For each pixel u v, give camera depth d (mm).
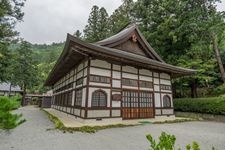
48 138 5684
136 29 13117
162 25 17453
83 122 8625
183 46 18094
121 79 10438
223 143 5598
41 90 41438
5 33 13594
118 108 9867
